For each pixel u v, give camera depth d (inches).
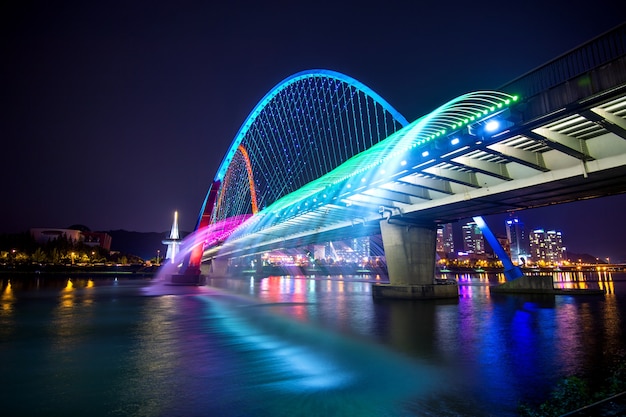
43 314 1117.7
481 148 802.2
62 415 354.0
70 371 496.4
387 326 856.9
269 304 1444.4
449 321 927.7
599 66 597.0
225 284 3262.8
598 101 600.7
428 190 1255.5
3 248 5452.8
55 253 5477.4
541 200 1134.4
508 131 725.3
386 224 1531.7
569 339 684.1
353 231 2010.3
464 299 1531.7
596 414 186.4
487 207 1247.5
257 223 2632.9
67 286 2596.0
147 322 957.8
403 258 1494.8
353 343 669.3
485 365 512.4
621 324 860.6
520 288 1856.5
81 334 777.6
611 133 756.0
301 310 1218.0
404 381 446.3
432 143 875.4
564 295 1738.4
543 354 569.9
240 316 1062.4
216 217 4638.3
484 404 371.9
